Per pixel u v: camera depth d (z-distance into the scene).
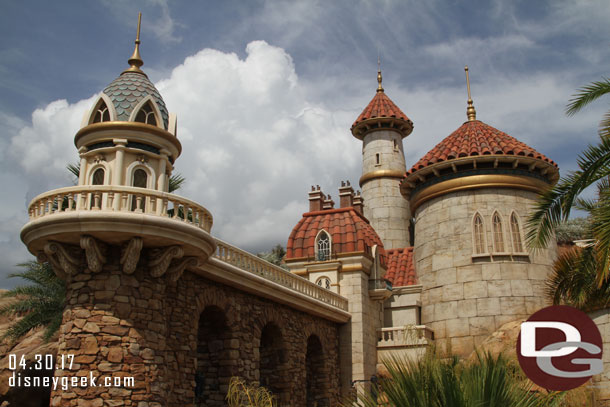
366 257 30.28
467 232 30.25
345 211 32.91
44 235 15.05
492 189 30.52
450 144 32.44
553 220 14.38
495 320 28.59
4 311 21.97
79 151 17.52
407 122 45.44
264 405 16.77
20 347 23.92
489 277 29.25
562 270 17.36
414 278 32.81
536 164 30.19
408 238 43.00
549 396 10.56
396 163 44.59
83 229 14.74
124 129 16.98
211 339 20.06
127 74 18.44
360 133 46.34
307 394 26.47
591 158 13.70
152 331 15.78
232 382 17.83
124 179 16.83
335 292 29.16
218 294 19.55
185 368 17.36
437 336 29.81
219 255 19.66
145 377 15.23
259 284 21.20
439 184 31.41
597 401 17.11
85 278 15.55
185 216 16.20
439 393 8.73
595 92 14.27
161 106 18.28
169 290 17.20
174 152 18.09
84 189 15.28
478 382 8.85
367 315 29.70
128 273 15.61
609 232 12.91
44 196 15.51
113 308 15.25
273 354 23.36
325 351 26.98
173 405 16.55
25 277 21.94
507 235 29.80
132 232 14.97
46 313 21.62
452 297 29.73
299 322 24.84
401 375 8.98
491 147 30.66
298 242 31.89
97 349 14.89
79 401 14.49
